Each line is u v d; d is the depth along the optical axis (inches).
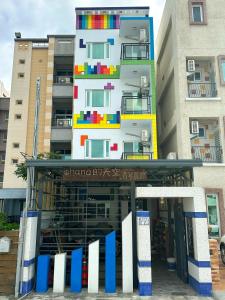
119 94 807.1
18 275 356.2
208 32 699.4
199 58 697.0
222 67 678.5
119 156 765.9
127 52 799.1
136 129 780.6
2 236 413.4
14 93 901.8
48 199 486.0
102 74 820.0
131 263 370.0
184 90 665.6
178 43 693.3
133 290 368.5
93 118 790.5
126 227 377.4
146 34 815.1
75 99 802.2
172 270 474.9
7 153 871.7
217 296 339.6
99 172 410.3
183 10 713.0
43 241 449.1
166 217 580.4
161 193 379.9
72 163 387.9
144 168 414.6
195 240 370.3
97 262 371.6
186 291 365.4
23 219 372.8
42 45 932.0
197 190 379.2
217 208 597.9
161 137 888.9
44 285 369.7
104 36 845.2
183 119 648.4
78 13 856.9
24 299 337.4
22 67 916.0
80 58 829.8
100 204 624.4
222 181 605.9
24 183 856.9
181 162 393.7
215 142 667.4
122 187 507.8
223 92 662.5
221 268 474.6
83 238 514.6
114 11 859.4
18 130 880.3
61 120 866.1
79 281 369.4
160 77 905.5
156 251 656.4
